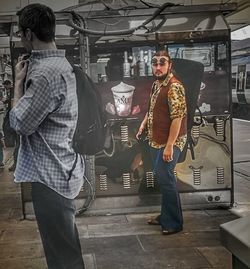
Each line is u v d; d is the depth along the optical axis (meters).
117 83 4.64
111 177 4.77
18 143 2.41
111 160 4.74
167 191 4.05
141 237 4.03
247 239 1.09
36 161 2.30
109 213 4.80
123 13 4.67
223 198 4.92
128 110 4.68
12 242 4.01
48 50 2.31
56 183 2.31
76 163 2.41
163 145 4.00
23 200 4.73
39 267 3.42
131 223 4.47
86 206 4.73
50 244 2.40
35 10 2.29
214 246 3.74
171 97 3.90
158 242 3.88
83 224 4.48
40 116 2.21
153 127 4.05
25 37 2.33
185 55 4.71
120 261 3.47
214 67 4.73
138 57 4.72
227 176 4.90
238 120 17.72
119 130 4.71
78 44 4.64
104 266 3.38
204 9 4.69
